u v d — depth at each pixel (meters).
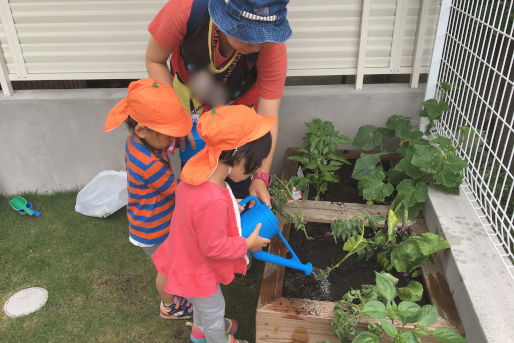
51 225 3.12
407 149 2.61
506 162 2.88
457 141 2.62
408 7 2.78
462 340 1.68
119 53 3.03
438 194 2.44
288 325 2.04
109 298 2.57
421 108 3.04
